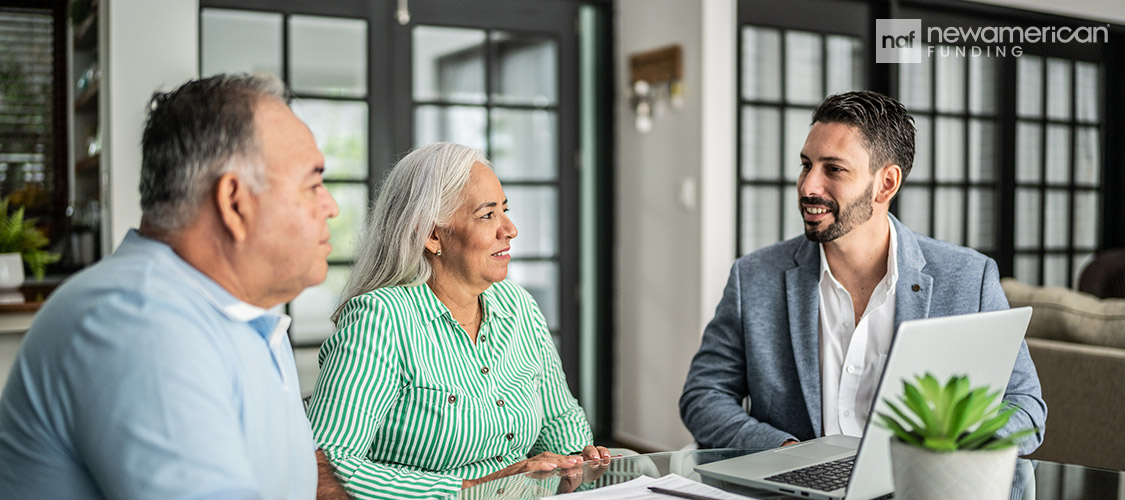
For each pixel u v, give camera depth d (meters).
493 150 3.97
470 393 1.54
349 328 1.48
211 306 0.96
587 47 4.21
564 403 1.81
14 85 3.70
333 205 1.02
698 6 3.81
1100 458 2.28
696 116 3.84
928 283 1.71
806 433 1.76
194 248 0.96
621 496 1.20
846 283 1.77
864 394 1.72
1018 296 2.61
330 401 1.43
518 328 1.70
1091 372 2.29
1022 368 1.68
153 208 0.96
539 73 4.08
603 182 4.29
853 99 1.68
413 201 1.56
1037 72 4.94
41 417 0.89
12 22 3.68
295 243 0.97
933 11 4.54
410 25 3.74
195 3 2.96
